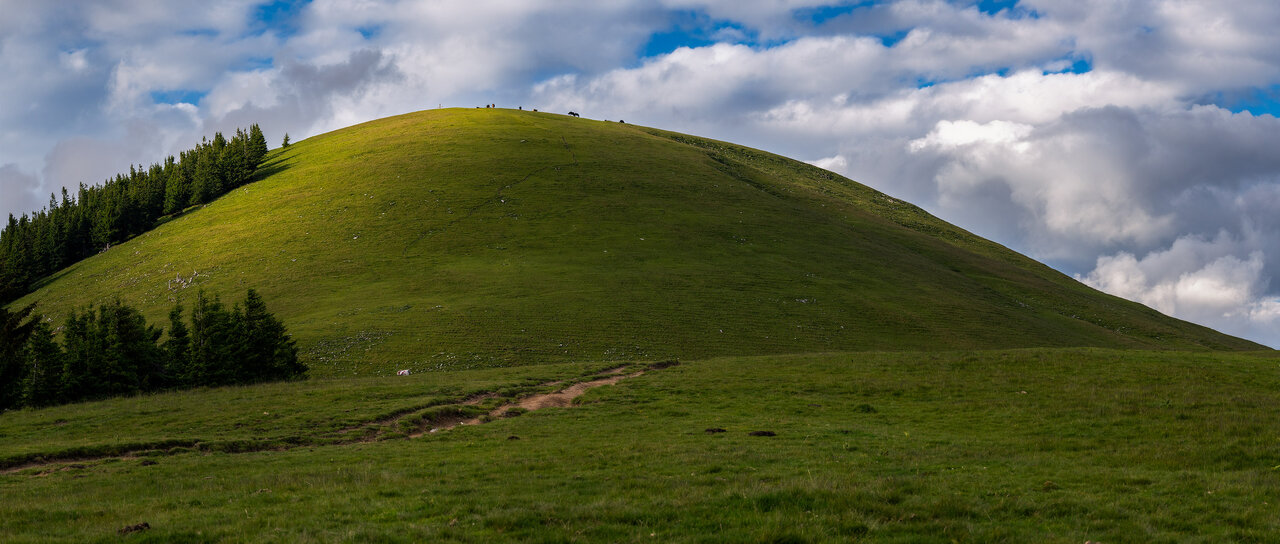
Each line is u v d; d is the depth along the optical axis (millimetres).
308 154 184750
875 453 27141
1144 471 22953
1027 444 28812
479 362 73438
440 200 136000
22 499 22656
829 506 17922
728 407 39000
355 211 133250
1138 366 44281
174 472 26812
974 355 50125
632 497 19625
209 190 162875
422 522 17391
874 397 40281
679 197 146625
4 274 129750
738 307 95812
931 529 16594
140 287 114562
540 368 54250
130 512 19484
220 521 17953
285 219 133750
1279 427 28703
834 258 124375
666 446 28500
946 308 107000
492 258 111438
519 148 169250
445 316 86875
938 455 26438
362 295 97625
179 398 45062
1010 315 109875
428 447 30359
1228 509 18016
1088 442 28641
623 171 158750
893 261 130000
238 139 196500
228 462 28484
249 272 111438
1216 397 35344
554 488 21438
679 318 89875
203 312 67562
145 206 157000
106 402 46719
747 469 23828
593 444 29547
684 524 16875
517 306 90625
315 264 111625
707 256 116500
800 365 50281
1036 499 19234
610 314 89250
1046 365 45688
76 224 156000
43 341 61094
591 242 118812
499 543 15781
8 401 61094
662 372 50188
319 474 24797
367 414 37562
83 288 121875
